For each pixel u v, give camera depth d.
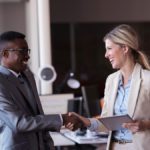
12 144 2.91
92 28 10.00
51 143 3.14
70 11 10.05
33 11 8.02
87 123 3.36
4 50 3.03
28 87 3.06
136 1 10.46
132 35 3.21
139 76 3.22
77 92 8.47
